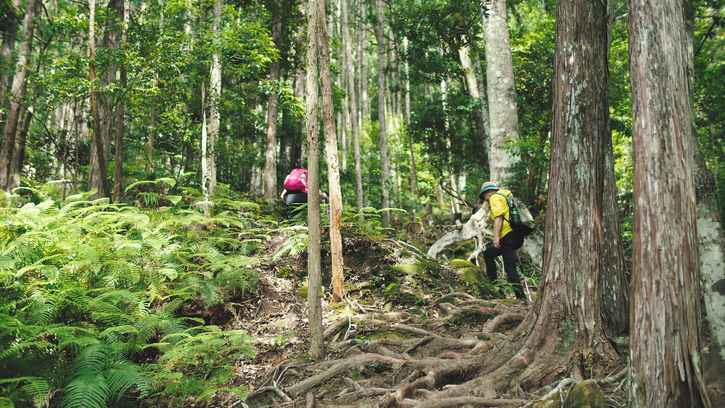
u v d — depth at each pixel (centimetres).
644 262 201
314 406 276
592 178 292
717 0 540
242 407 289
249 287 445
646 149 203
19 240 345
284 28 1222
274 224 662
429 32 1190
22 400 256
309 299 357
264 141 1408
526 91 1167
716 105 686
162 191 745
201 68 749
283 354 372
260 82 1007
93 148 716
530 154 830
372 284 529
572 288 288
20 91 768
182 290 389
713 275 260
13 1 910
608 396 242
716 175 647
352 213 630
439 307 483
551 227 304
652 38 205
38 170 1009
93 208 454
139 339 325
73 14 723
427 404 245
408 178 1811
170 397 314
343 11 1705
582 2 302
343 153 1872
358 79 3086
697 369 195
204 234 507
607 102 304
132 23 732
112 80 718
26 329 272
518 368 277
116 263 378
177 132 894
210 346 314
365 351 360
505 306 453
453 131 1433
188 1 743
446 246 772
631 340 207
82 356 276
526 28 1413
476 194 1542
